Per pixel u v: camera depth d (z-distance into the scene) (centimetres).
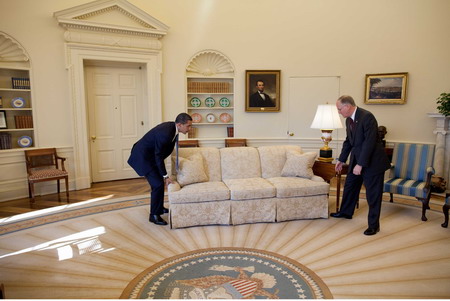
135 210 421
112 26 518
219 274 260
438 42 535
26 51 472
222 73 628
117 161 601
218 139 625
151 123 584
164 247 311
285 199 373
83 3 516
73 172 529
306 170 401
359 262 279
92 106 567
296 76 614
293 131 629
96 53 521
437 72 539
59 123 510
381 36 570
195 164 387
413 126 563
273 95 617
